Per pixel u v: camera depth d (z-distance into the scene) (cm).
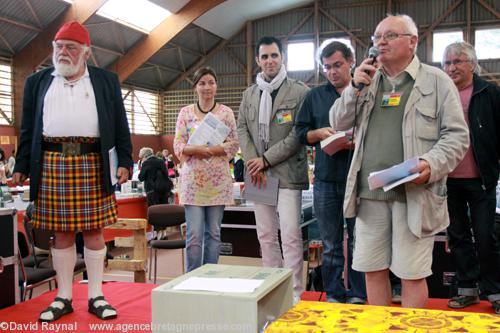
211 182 308
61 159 235
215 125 308
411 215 180
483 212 259
